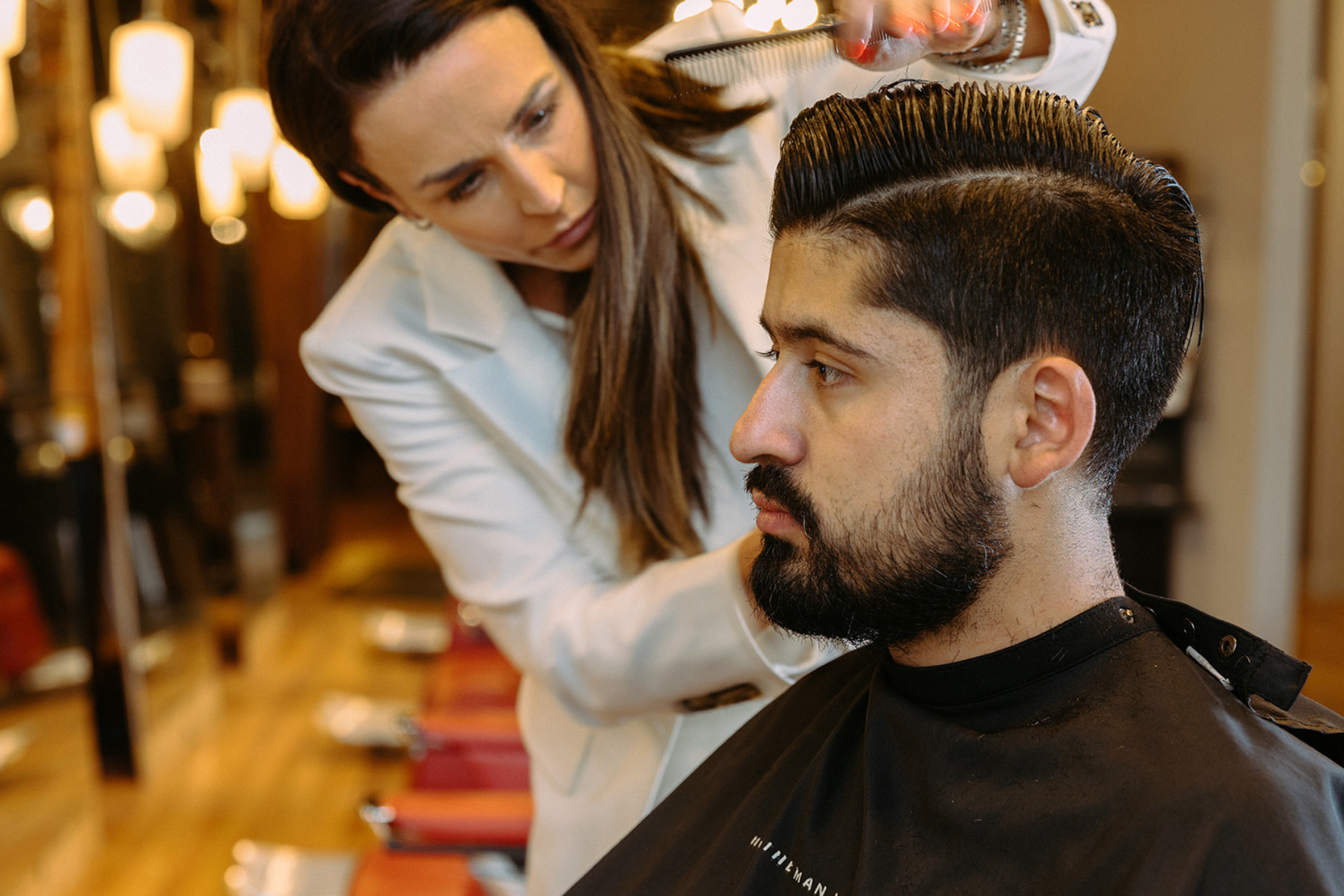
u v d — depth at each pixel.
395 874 1.61
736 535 1.18
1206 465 3.21
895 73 0.99
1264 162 2.82
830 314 0.65
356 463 7.92
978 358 0.63
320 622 5.01
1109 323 0.63
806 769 0.79
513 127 0.92
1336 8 3.90
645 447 1.11
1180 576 3.44
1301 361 2.87
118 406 3.10
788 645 0.97
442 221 1.01
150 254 3.46
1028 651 0.66
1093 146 0.66
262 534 4.64
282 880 1.72
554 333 1.18
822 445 0.68
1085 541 0.67
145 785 3.18
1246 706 0.63
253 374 4.64
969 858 0.63
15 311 2.53
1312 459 4.37
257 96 4.32
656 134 1.07
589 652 1.10
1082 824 0.59
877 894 0.67
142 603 3.25
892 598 0.67
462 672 2.84
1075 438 0.62
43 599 2.63
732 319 1.08
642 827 0.90
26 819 2.45
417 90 0.89
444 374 1.16
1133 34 3.37
